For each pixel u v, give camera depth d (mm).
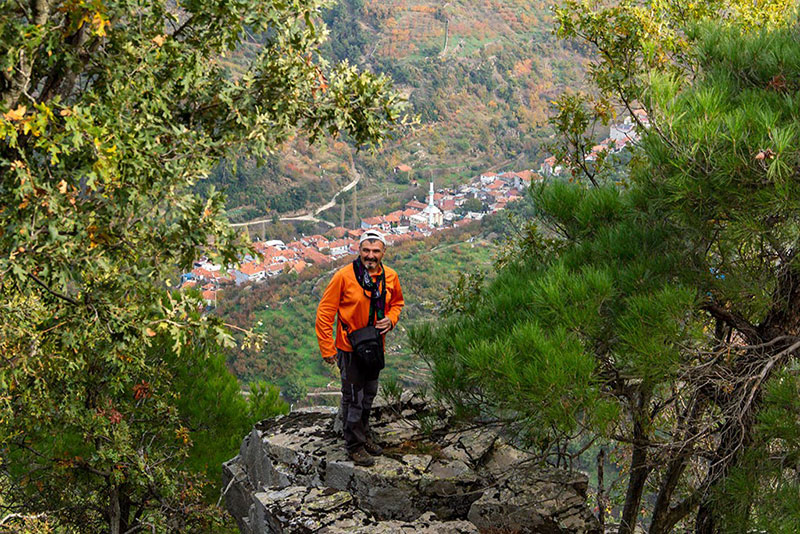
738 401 4613
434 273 112625
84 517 11500
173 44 6727
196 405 11242
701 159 4035
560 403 3770
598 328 4277
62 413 9117
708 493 4973
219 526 11242
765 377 4527
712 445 5688
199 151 6484
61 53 6207
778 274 4750
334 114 7371
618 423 4117
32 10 5730
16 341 6371
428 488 5133
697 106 4066
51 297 6992
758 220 4078
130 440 10328
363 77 7332
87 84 6648
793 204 3785
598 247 4902
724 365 4633
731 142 3859
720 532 5031
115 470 10055
